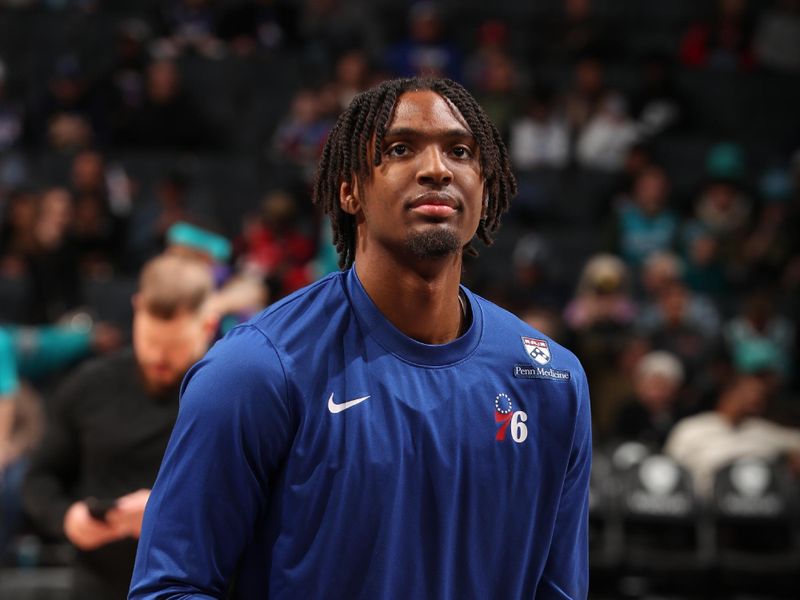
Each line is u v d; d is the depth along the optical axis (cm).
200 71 2156
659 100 2195
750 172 2105
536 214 1950
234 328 386
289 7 2302
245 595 383
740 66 2341
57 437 647
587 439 409
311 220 1841
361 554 366
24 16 2230
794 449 1400
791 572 1303
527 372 394
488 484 383
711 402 1512
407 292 381
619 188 1964
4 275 1684
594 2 2453
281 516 370
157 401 632
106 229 1794
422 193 368
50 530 630
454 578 381
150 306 607
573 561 412
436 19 2214
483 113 393
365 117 385
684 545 1332
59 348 1365
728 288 1859
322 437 368
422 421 375
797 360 1730
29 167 1928
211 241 824
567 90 2238
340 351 379
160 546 367
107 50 2245
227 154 2122
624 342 1577
